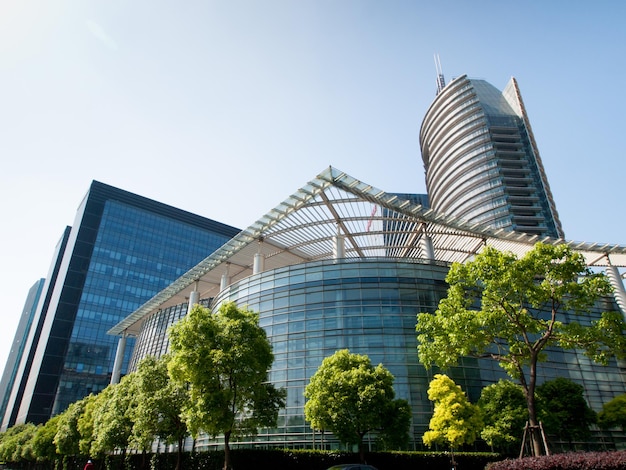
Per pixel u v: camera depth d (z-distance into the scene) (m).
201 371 23.64
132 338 118.75
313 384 28.53
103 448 34.94
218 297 49.34
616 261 49.72
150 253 131.38
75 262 118.50
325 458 28.38
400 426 26.48
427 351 22.44
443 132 126.62
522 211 106.06
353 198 38.25
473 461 28.72
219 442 37.91
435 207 125.19
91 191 128.88
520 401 29.03
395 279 39.22
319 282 39.97
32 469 81.25
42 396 103.69
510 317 20.94
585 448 37.56
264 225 43.56
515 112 124.62
